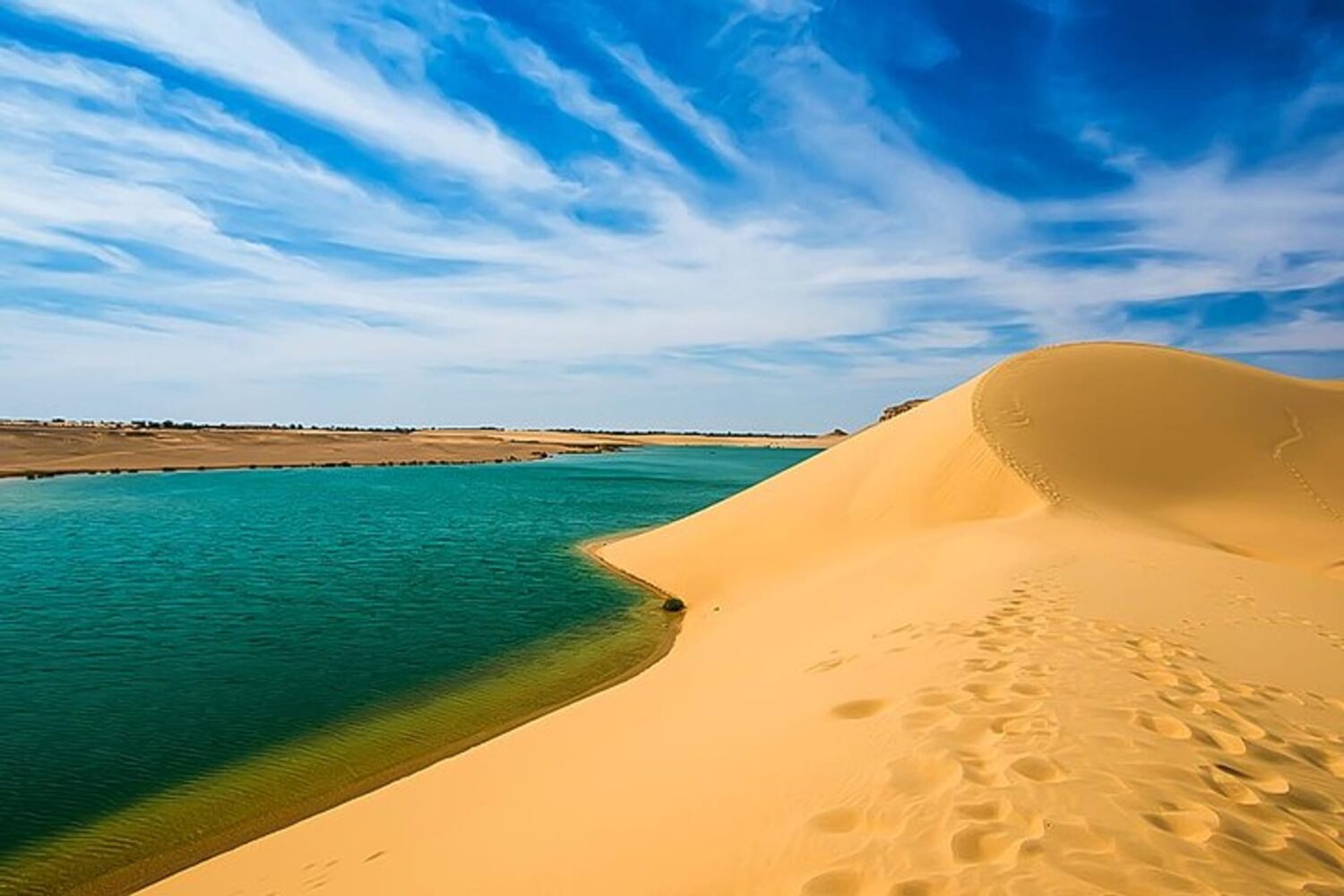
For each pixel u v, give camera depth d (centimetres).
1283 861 301
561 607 1501
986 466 1664
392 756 812
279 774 771
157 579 1773
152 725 906
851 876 303
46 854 624
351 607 1509
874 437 2192
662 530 2216
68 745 846
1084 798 338
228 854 594
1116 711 442
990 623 665
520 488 4531
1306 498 1678
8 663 1145
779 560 1636
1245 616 725
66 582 1734
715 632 1193
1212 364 2331
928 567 1104
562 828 457
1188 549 1110
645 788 480
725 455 11394
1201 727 427
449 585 1714
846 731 462
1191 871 287
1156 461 1803
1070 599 746
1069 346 2388
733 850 349
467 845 489
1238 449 1869
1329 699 514
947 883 286
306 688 1036
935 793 355
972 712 450
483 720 913
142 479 4550
